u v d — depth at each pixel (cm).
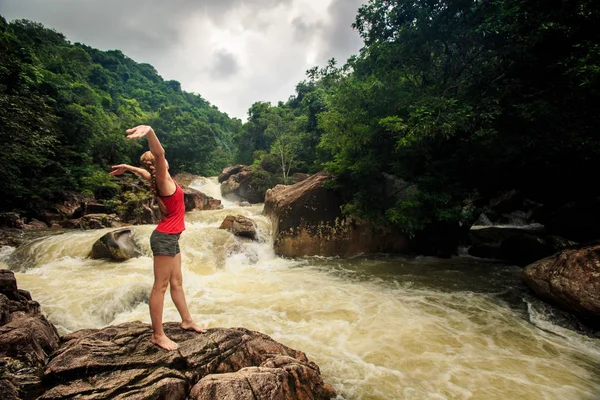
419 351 413
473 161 874
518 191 1388
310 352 409
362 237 1008
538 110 675
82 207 1559
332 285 698
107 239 823
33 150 1355
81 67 4544
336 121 966
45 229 1205
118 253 809
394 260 934
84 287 607
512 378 354
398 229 1001
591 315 456
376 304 581
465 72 916
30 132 1337
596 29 599
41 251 849
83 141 2184
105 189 1850
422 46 874
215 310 550
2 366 223
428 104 797
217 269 837
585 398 321
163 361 238
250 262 919
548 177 993
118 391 204
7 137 1223
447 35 852
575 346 430
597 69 515
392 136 898
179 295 288
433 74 961
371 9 997
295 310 551
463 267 841
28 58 2250
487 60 843
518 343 437
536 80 755
